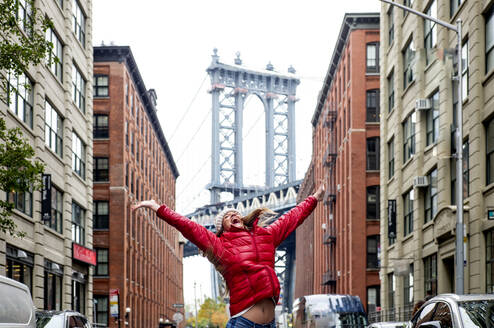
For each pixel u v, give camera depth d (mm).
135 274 63562
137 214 65500
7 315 8766
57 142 36375
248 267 4762
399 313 33219
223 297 4941
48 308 34250
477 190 24875
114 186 57812
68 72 37906
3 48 17859
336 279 63719
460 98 20234
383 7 42094
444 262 29734
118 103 58750
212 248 4781
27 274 31016
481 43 25109
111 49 58594
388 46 41500
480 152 24828
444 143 28281
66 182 37438
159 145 85438
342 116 61219
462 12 27219
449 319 9359
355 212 55031
